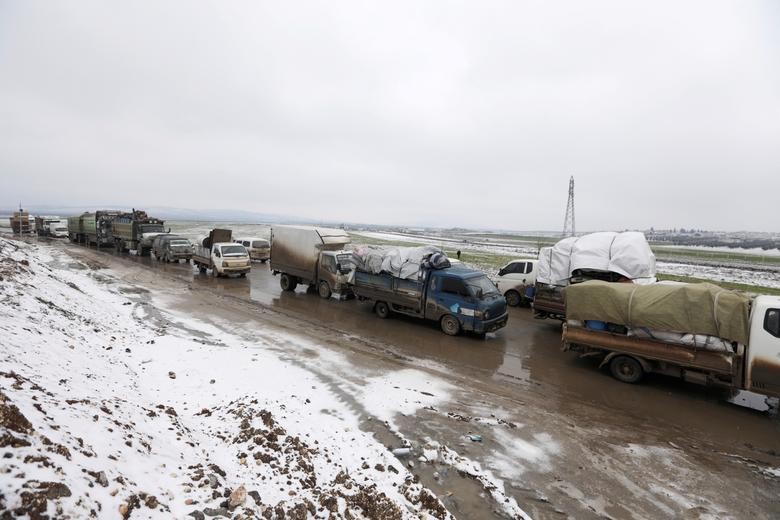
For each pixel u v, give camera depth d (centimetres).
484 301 1198
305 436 561
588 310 933
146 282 1877
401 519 415
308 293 1794
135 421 484
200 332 1111
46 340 677
